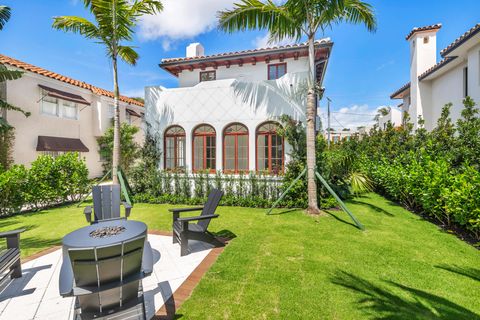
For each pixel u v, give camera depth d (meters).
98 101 22.20
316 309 3.43
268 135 11.68
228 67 15.59
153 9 10.59
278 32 8.81
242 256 5.26
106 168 22.92
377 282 4.14
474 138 7.74
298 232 6.82
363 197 11.80
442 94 14.73
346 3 8.25
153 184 12.25
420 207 8.73
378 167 12.15
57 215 9.29
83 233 4.21
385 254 5.30
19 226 7.84
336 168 10.51
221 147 12.23
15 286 4.17
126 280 2.75
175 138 13.16
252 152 11.74
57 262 5.12
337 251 5.48
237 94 11.98
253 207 10.17
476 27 9.91
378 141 14.62
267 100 11.53
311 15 8.40
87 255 2.40
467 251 5.44
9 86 15.46
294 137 10.41
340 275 4.39
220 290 3.95
